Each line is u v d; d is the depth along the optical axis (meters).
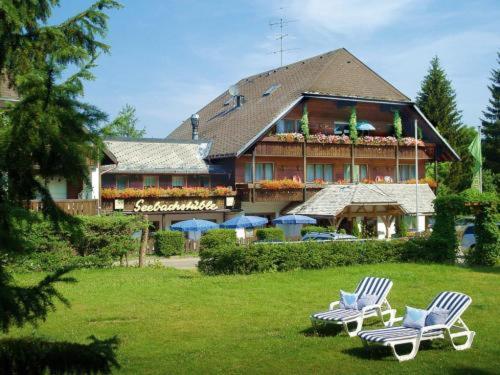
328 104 43.94
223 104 53.06
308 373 9.93
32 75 5.21
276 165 42.09
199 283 19.20
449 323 11.48
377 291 13.68
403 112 47.22
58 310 14.99
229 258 21.56
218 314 14.73
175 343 11.95
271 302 16.23
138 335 12.59
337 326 13.45
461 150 62.00
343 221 41.44
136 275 21.42
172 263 29.86
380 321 14.12
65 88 5.29
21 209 5.27
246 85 53.84
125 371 9.97
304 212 38.41
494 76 69.12
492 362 10.50
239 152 38.59
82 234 5.99
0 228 5.07
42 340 5.38
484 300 16.42
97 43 6.16
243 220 35.53
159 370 10.05
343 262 23.11
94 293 17.38
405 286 18.81
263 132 39.16
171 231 34.53
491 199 24.08
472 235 30.12
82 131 5.35
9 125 5.14
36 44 5.82
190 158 41.38
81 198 28.38
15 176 5.34
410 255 24.58
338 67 45.47
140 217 24.91
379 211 37.34
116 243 23.69
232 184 40.41
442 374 9.80
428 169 60.34
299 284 19.06
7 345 5.14
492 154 65.94
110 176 37.34
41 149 5.17
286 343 11.93
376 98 44.31
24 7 5.61
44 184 5.52
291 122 42.28
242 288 18.34
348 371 10.03
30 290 5.11
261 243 22.38
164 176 39.16
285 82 46.69
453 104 64.62
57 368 5.06
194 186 40.16
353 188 37.88
